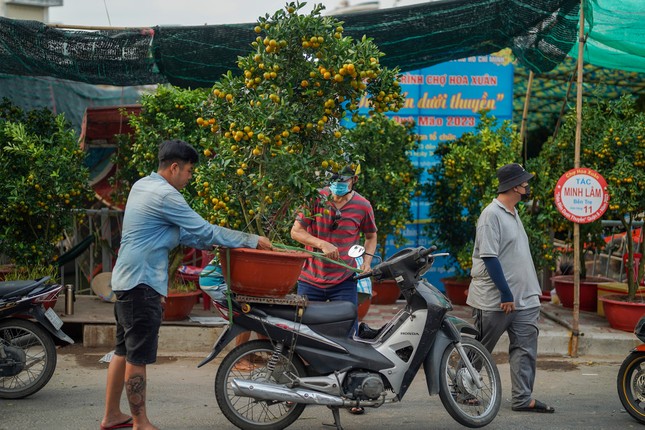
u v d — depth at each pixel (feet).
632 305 25.05
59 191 25.71
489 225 17.75
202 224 15.26
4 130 25.71
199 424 17.06
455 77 33.94
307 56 16.10
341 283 18.66
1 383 20.08
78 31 24.34
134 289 15.30
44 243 26.91
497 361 23.73
